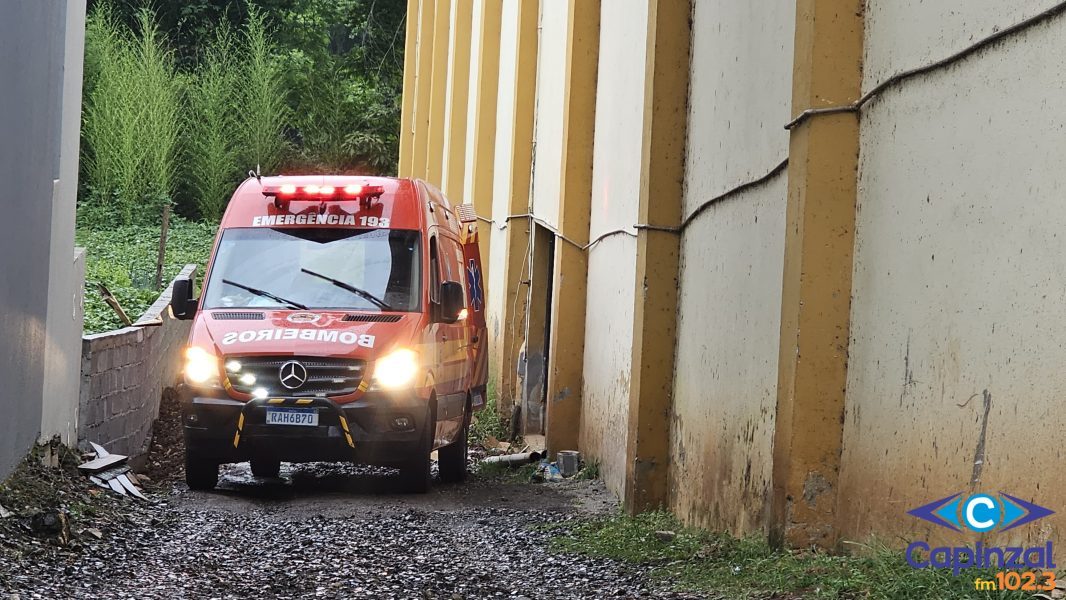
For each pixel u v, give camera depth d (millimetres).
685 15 11867
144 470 15328
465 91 28844
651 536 9977
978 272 6297
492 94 24625
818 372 7961
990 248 6188
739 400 9719
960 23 6574
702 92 11352
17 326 9625
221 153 47969
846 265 7938
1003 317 6031
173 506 11586
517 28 20875
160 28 54188
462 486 14375
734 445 9797
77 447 13102
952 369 6527
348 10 55906
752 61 9820
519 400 19734
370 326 12953
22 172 9547
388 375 12594
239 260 13664
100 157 45531
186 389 12633
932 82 6879
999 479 6012
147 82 46500
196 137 48125
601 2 16328
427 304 13492
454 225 16062
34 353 10375
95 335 13977
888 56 7484
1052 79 5676
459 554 9461
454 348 14656
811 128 7902
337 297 13398
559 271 16547
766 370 9094
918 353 6922
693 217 11422
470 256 16828
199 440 12570
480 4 25844
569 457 15641
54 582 7438
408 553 9422
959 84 6570
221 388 12531
